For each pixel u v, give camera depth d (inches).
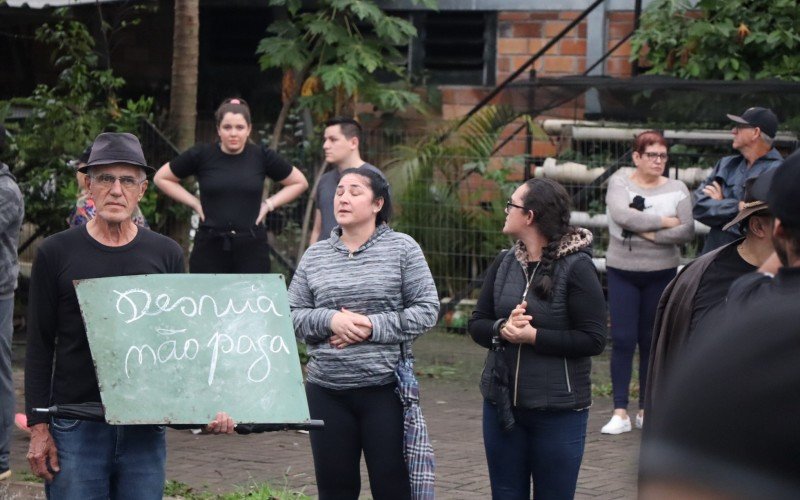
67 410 186.2
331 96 558.9
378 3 628.1
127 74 658.8
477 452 336.2
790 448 67.6
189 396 187.9
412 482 212.5
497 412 215.3
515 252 222.5
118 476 197.8
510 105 545.6
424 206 542.9
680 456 67.8
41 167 506.9
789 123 485.4
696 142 517.3
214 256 362.6
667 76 524.4
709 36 525.3
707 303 173.8
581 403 214.5
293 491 287.7
